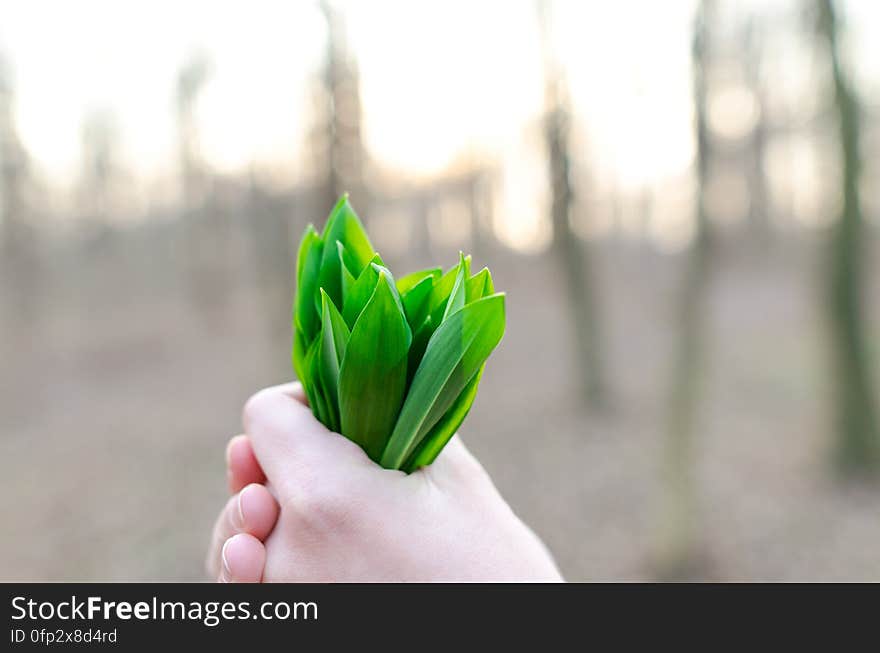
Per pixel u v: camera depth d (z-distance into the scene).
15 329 12.30
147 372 10.34
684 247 3.89
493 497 0.76
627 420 6.81
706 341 3.87
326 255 0.74
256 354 10.52
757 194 16.66
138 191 16.36
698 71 3.71
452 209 14.79
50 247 14.63
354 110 4.35
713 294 3.84
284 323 6.65
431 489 0.69
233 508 0.69
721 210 3.77
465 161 12.23
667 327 11.54
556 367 9.42
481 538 0.69
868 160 4.90
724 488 4.95
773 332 10.84
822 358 5.13
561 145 7.35
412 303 0.68
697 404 3.93
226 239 14.50
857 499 4.56
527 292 15.29
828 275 5.00
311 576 0.64
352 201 4.38
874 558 3.77
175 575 4.09
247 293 14.69
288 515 0.65
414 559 0.64
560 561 4.25
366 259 0.75
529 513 4.96
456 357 0.61
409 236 15.09
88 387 9.62
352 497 0.64
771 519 4.39
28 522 5.07
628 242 18.23
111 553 4.45
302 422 0.69
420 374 0.63
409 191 13.30
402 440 0.66
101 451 6.67
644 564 4.03
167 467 6.03
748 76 9.28
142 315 14.52
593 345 7.35
